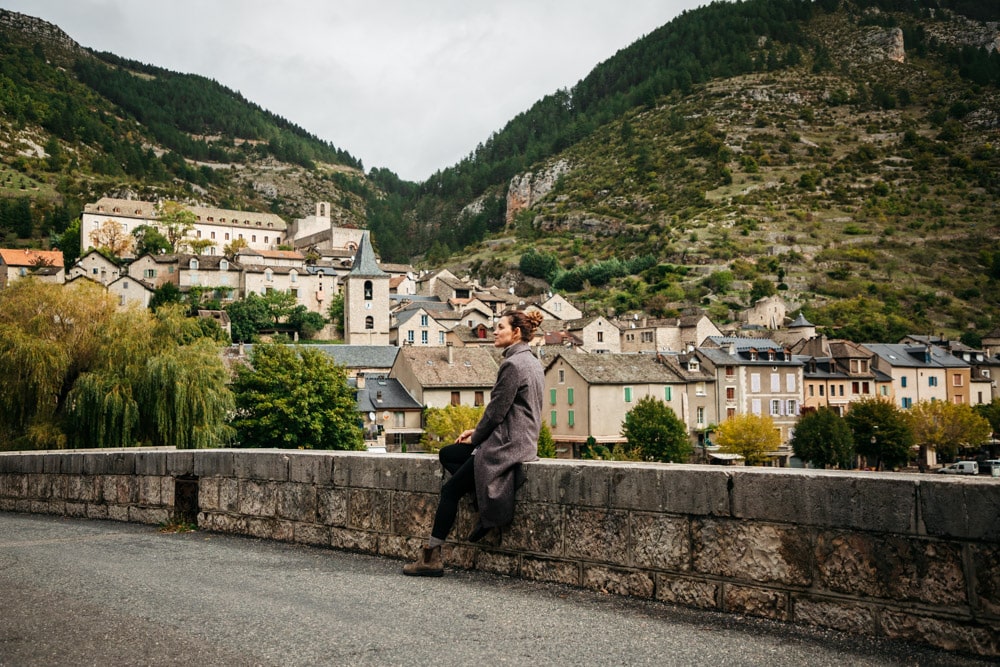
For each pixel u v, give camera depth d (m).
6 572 6.27
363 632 4.37
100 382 30.27
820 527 4.34
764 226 177.88
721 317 128.38
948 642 3.88
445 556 6.24
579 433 62.47
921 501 3.98
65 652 4.12
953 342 93.62
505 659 3.88
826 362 78.12
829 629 4.29
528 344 5.88
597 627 4.44
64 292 32.06
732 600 4.68
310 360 47.03
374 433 58.09
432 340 98.81
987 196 196.00
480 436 5.65
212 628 4.50
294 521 7.44
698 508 4.84
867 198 199.12
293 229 179.75
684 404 66.12
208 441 32.06
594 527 5.35
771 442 60.97
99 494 9.85
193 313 102.19
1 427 29.70
